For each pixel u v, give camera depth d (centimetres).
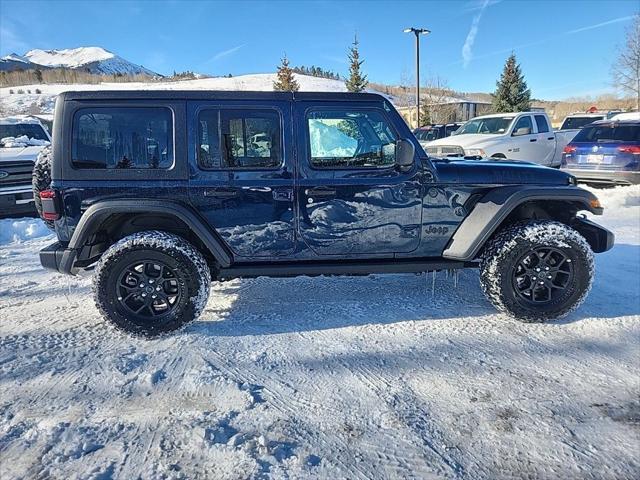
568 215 411
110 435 240
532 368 306
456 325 373
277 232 366
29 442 234
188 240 382
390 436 241
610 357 320
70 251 343
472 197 380
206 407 264
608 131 995
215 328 370
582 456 226
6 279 501
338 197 364
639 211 812
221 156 354
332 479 211
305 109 357
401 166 367
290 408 264
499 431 244
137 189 346
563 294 372
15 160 745
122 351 332
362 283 477
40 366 310
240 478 210
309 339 350
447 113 3350
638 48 2534
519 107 3534
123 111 344
